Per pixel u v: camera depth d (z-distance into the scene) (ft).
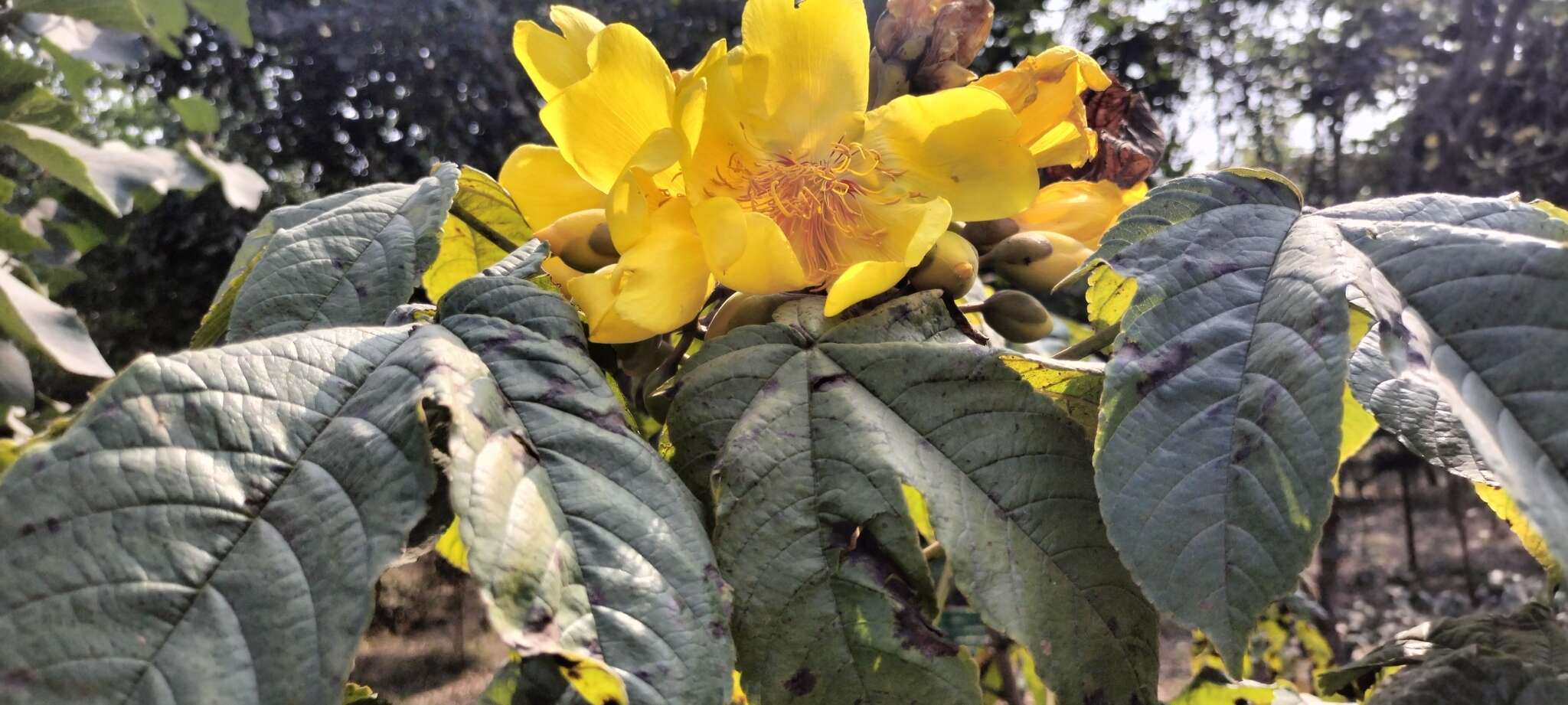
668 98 0.58
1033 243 0.79
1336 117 7.48
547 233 0.66
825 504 0.55
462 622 2.72
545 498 0.47
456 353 0.51
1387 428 0.61
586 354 0.57
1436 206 0.57
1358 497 8.23
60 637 0.36
